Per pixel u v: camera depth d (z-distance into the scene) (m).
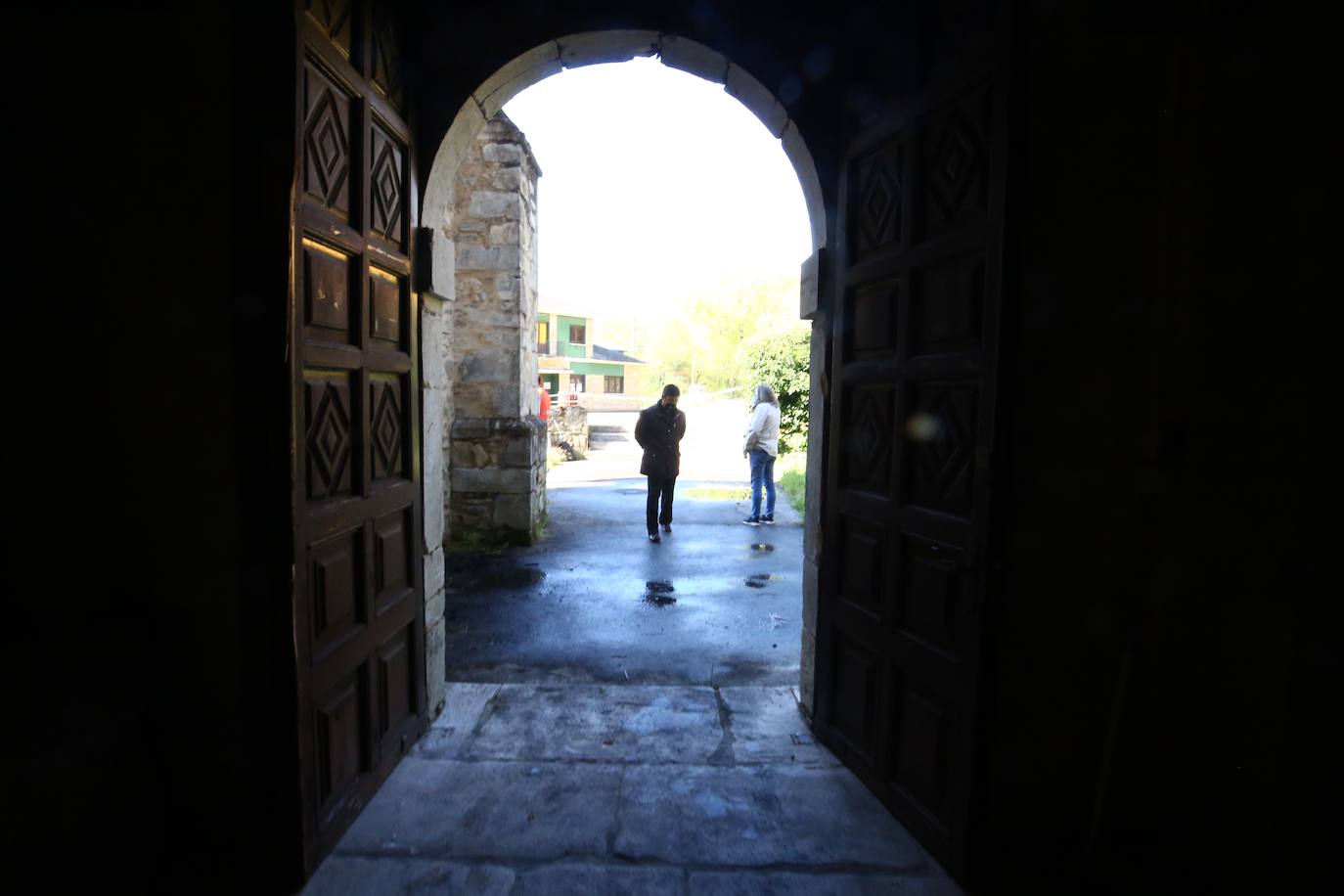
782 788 2.68
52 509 1.93
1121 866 2.04
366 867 2.19
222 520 1.94
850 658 2.83
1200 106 1.85
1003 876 2.10
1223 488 1.86
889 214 2.59
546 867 2.21
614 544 7.08
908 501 2.45
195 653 1.98
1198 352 1.88
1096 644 2.03
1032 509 1.99
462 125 3.10
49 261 1.91
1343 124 1.66
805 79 3.01
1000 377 1.96
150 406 1.93
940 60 2.31
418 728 2.99
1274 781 1.79
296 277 1.91
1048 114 1.92
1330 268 1.69
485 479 6.92
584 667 3.97
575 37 3.03
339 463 2.26
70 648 1.80
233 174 1.87
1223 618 1.88
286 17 1.83
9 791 1.53
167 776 2.01
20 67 1.87
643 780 2.72
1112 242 1.96
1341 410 1.68
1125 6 1.92
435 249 2.97
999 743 2.06
